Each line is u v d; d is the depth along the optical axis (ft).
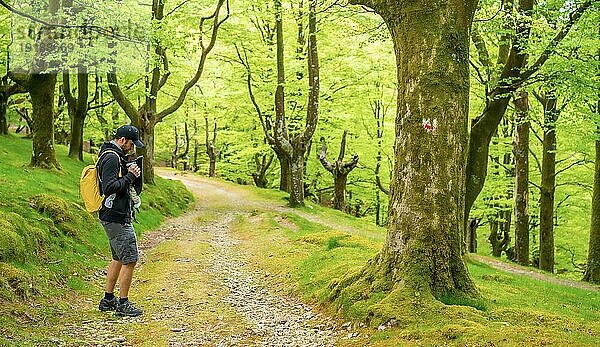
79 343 18.21
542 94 61.93
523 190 59.72
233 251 43.75
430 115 21.79
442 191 21.85
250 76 86.79
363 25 52.16
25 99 84.17
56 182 50.26
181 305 25.34
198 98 115.03
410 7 22.17
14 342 16.57
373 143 96.12
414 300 20.58
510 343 16.05
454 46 21.93
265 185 125.08
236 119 105.91
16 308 21.20
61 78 80.84
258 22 94.12
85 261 33.94
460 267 22.11
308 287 27.89
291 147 77.97
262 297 28.04
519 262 59.77
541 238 60.54
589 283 48.62
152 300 26.13
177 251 41.73
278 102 76.69
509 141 71.00
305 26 85.81
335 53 85.05
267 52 85.87
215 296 27.61
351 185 108.88
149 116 77.66
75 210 40.70
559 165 77.66
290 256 38.04
